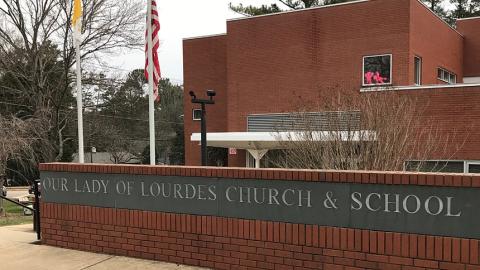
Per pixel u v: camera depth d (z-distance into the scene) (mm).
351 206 4867
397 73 17484
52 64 28297
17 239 8008
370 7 18078
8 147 20281
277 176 5316
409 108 11188
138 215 6410
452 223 4352
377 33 17906
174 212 6109
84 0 26500
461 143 14047
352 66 18484
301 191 5172
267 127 20453
